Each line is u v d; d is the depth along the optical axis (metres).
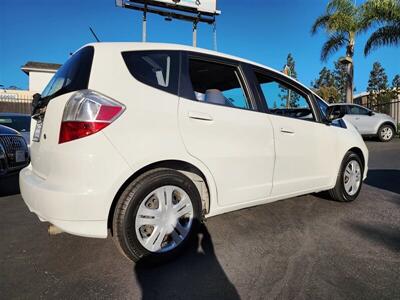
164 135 2.40
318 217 3.58
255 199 3.03
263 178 3.07
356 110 12.18
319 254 2.67
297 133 3.40
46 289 2.18
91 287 2.21
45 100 2.55
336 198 4.09
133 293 2.13
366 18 14.05
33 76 24.97
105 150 2.16
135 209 2.31
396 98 20.20
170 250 2.50
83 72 2.30
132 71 2.42
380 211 3.80
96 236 2.19
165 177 2.43
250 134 2.94
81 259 2.61
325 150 3.76
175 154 2.45
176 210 2.52
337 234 3.09
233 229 3.21
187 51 2.77
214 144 2.68
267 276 2.33
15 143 4.59
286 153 3.27
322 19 15.25
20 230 3.25
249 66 3.17
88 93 2.18
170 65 2.63
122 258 2.62
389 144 11.44
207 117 2.65
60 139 2.18
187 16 13.12
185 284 2.24
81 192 2.11
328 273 2.37
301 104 3.68
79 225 2.14
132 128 2.27
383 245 2.85
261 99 3.15
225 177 2.77
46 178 2.32
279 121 3.23
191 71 2.75
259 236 3.04
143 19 12.52
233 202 2.87
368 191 4.78
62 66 2.79
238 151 2.85
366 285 2.21
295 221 3.45
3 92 23.67
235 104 2.98
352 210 3.83
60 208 2.11
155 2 12.28
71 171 2.13
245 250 2.74
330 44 15.83
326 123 3.84
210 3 13.11
